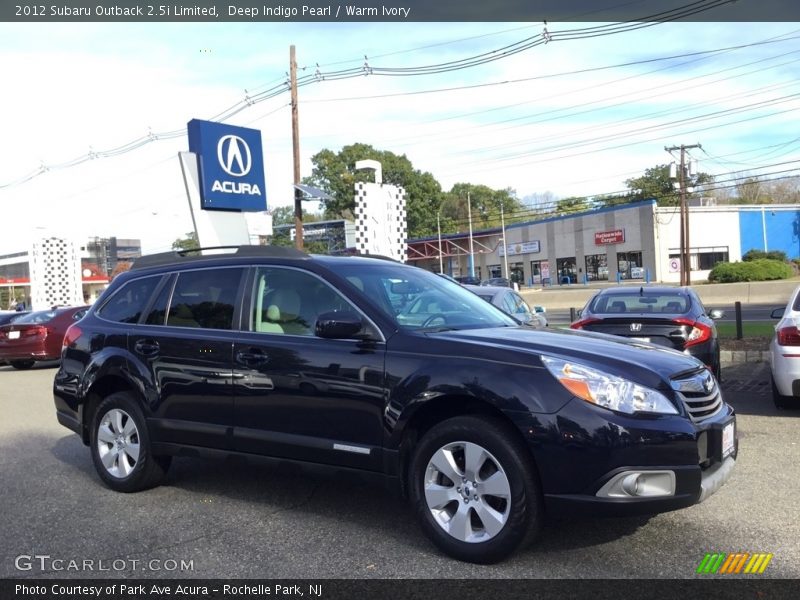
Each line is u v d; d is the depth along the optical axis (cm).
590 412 373
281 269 507
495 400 389
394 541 437
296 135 2459
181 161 1636
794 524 443
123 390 582
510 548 385
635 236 5475
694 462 376
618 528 445
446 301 516
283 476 596
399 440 421
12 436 834
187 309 545
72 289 4097
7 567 413
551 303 3766
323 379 450
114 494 560
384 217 2267
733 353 1207
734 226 5550
